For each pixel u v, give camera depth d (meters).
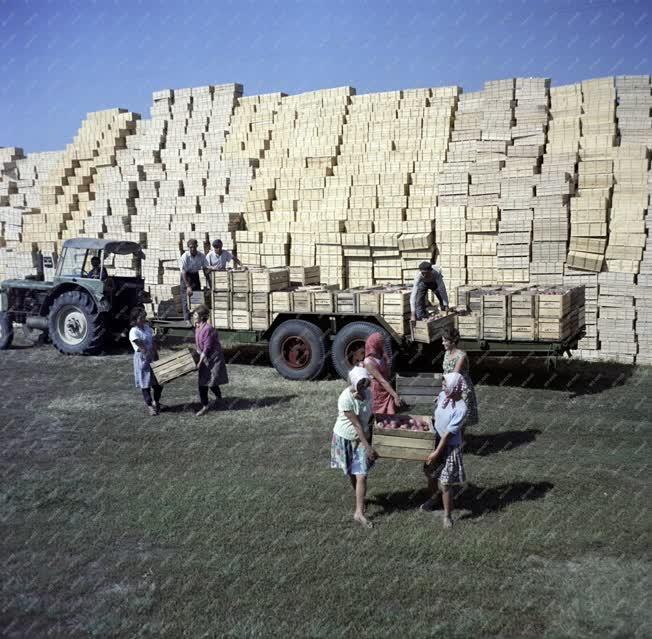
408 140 16.39
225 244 17.02
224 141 19.47
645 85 14.40
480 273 14.44
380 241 15.07
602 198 13.41
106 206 19.28
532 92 15.45
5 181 23.28
